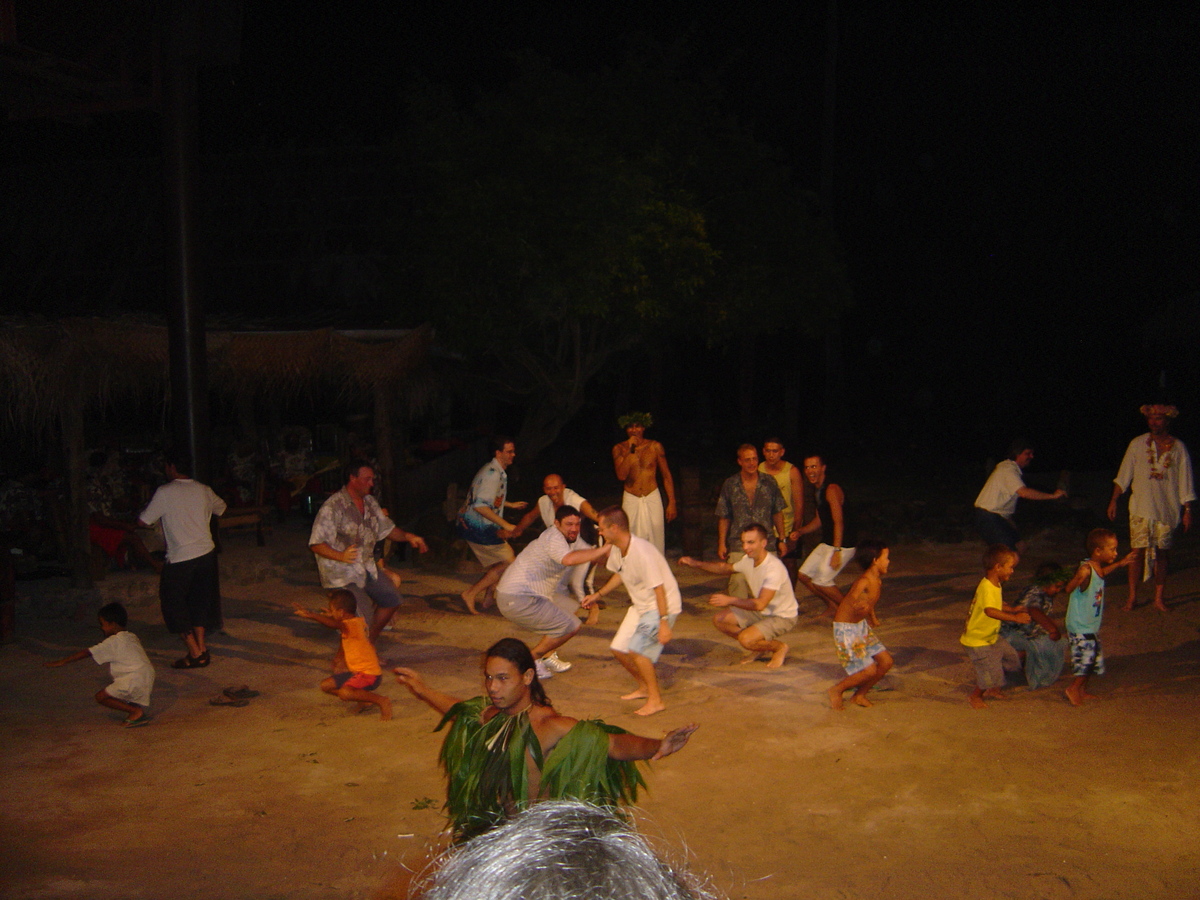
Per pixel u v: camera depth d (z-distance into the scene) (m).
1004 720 6.56
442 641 8.98
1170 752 5.88
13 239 19.06
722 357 24.97
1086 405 25.22
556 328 17.70
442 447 17.25
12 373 9.98
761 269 15.69
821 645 8.62
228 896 4.38
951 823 5.01
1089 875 4.42
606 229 13.97
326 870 4.61
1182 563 11.30
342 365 12.77
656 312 14.83
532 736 3.25
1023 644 7.15
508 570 7.62
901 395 26.92
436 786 5.64
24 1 8.56
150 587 10.75
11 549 11.25
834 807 5.24
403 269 15.55
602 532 6.91
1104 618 9.09
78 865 4.70
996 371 26.36
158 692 7.63
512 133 15.28
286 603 10.52
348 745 6.38
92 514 11.07
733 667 8.00
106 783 5.80
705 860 4.63
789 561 9.40
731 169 16.31
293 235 18.44
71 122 9.89
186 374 9.29
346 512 8.17
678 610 6.94
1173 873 4.43
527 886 1.16
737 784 5.57
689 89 16.34
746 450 8.93
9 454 12.88
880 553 6.75
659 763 5.92
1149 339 20.64
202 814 5.32
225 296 17.77
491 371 18.17
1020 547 9.91
